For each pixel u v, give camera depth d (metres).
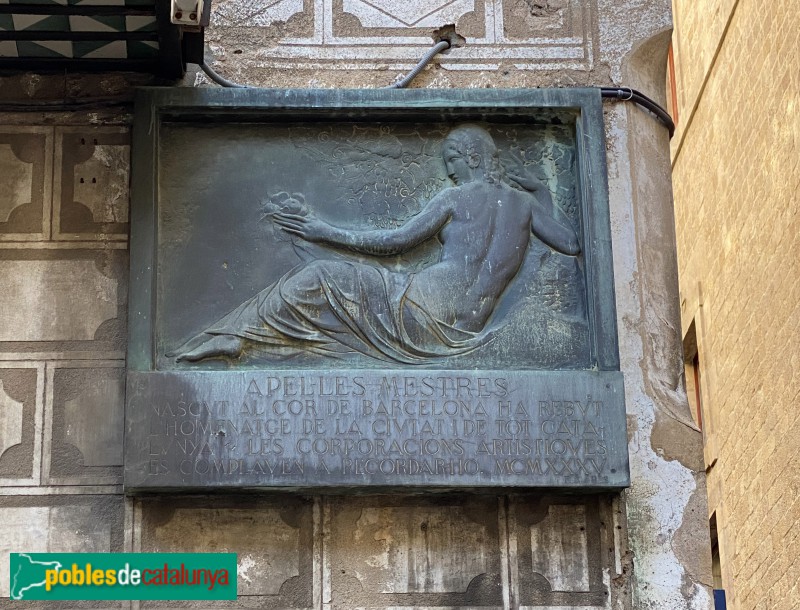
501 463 6.33
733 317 12.17
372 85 7.05
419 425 6.36
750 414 11.64
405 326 6.57
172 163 6.79
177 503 6.41
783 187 10.75
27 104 6.87
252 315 6.57
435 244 6.78
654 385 6.74
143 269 6.54
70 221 6.75
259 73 7.04
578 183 6.87
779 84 10.80
